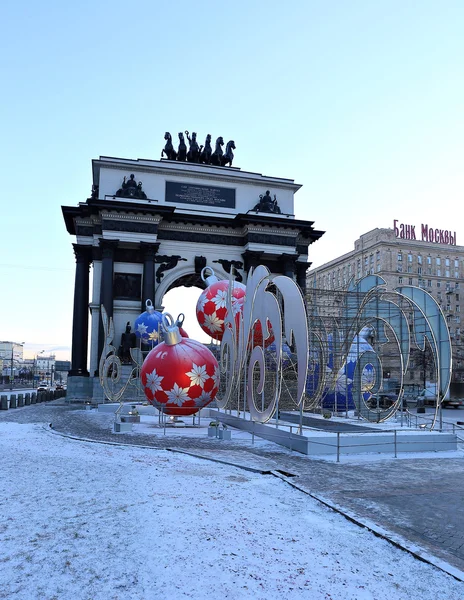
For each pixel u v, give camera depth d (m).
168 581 7.38
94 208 60.94
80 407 48.44
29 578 7.51
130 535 9.26
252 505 11.54
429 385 68.19
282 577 7.63
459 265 130.00
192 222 65.00
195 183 66.25
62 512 10.84
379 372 31.88
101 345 59.91
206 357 29.20
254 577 7.59
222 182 67.25
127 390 54.47
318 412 36.47
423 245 127.31
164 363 28.55
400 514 11.52
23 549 8.66
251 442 23.53
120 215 61.03
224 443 23.20
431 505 12.38
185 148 69.25
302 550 8.76
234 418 29.97
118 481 13.84
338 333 34.44
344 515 11.05
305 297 31.75
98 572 7.70
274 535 9.45
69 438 23.55
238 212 67.38
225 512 10.78
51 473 14.98
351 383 34.72
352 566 8.17
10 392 101.56
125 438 24.47
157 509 10.88
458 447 23.45
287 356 35.50
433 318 26.22
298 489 13.52
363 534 9.88
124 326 61.19
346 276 140.88
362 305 29.94
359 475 16.25
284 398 37.59
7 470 15.47
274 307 24.33
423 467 18.00
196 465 16.78
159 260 63.62
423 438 21.72
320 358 32.81
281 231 66.69
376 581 7.65
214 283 42.78
